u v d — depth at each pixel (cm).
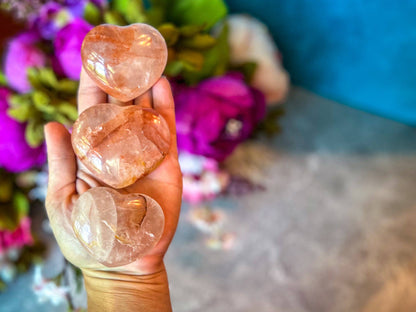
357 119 55
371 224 50
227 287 47
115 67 28
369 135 54
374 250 49
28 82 34
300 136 54
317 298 47
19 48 34
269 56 45
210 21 38
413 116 53
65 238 29
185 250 48
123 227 26
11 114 33
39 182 41
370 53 51
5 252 42
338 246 49
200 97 38
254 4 50
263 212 50
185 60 36
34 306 45
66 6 34
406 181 52
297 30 51
